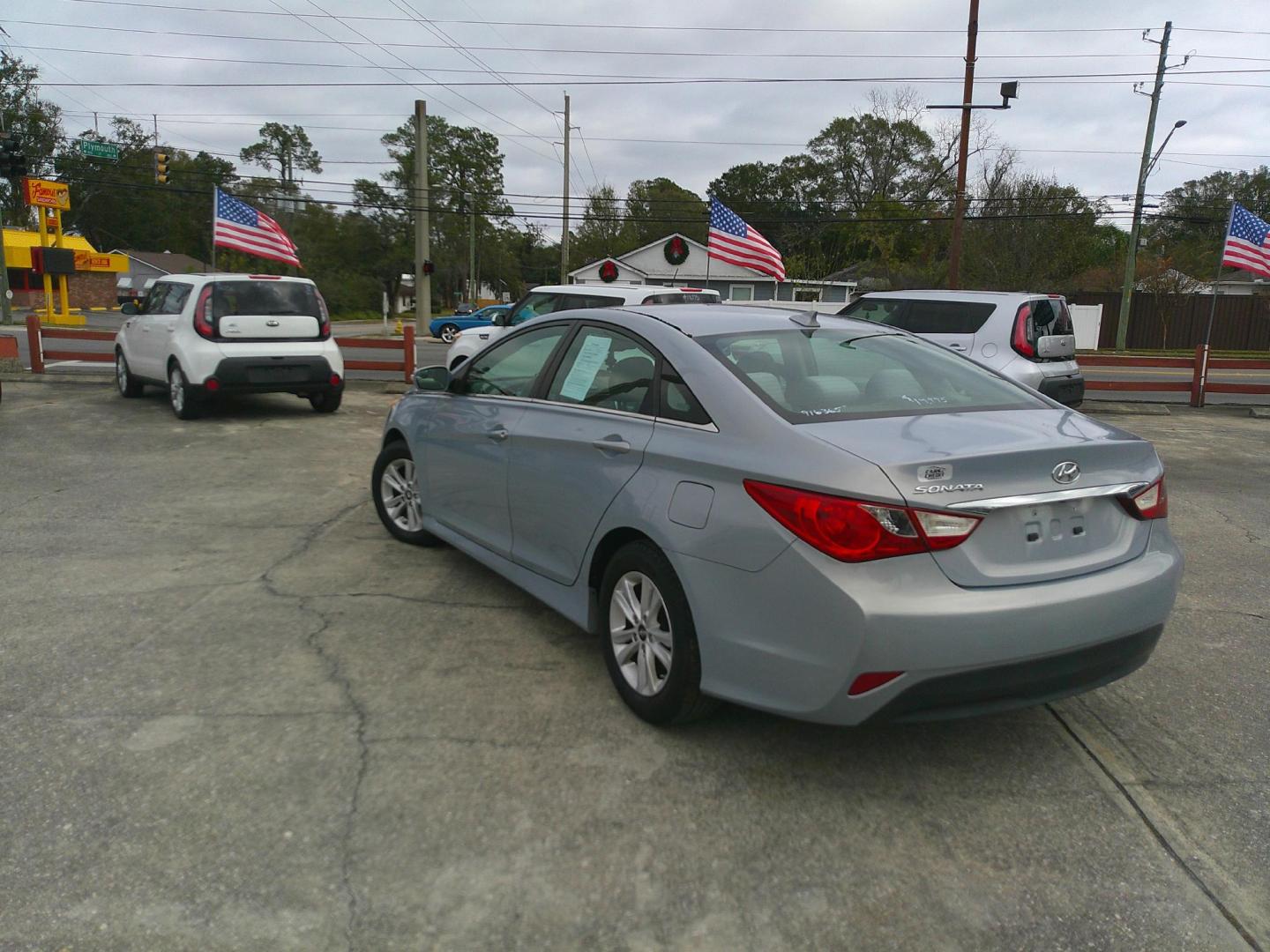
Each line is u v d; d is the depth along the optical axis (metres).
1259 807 3.01
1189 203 70.81
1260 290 37.16
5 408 10.70
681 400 3.44
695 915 2.45
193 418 10.20
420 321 34.12
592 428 3.77
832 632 2.76
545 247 105.31
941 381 3.70
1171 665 4.15
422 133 32.66
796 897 2.53
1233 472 8.96
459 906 2.46
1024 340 10.31
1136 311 37.22
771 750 3.30
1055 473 2.95
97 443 8.81
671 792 3.02
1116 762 3.27
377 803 2.91
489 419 4.49
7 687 3.64
